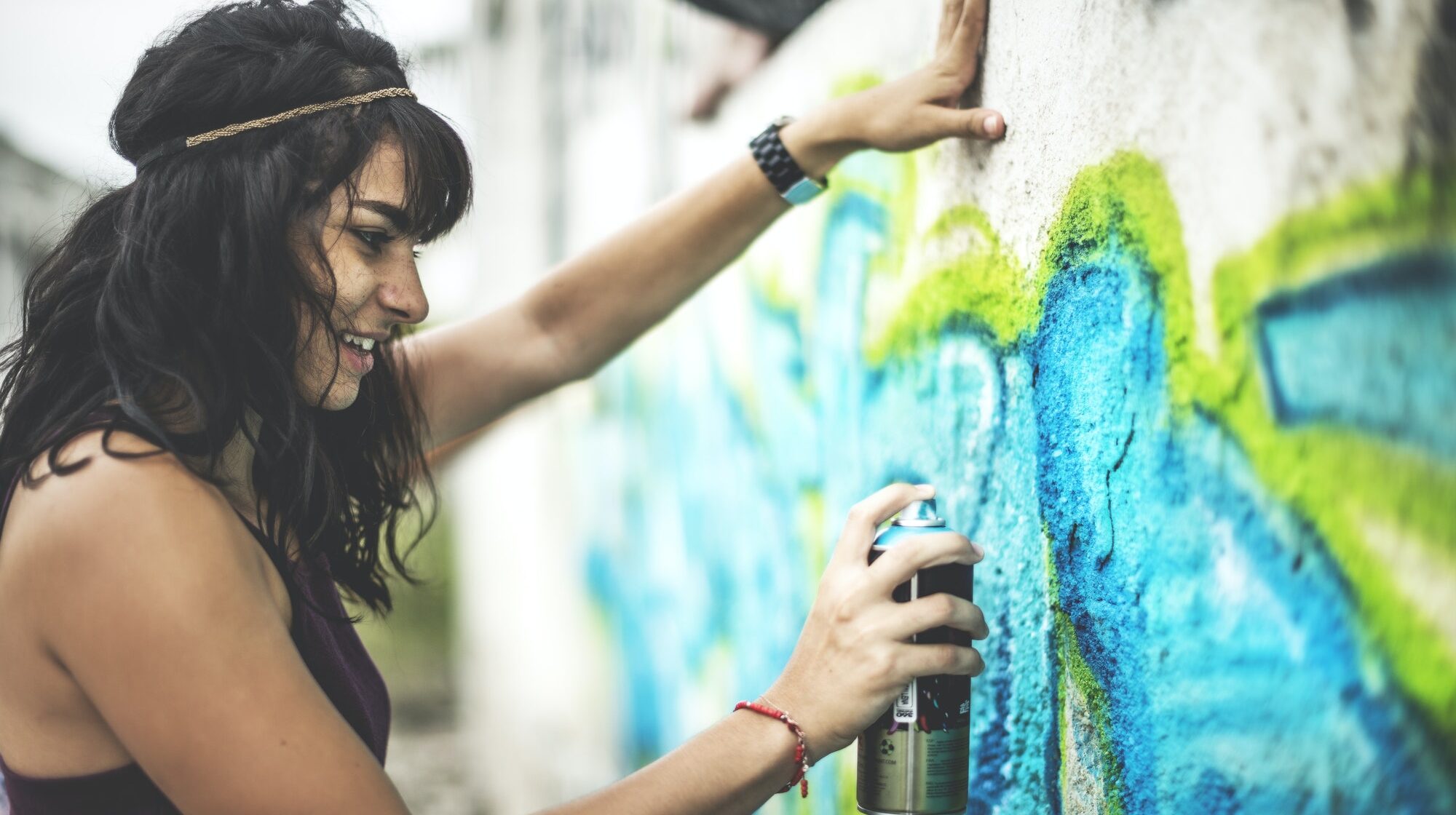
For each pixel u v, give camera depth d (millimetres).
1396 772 906
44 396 1263
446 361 1779
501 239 6273
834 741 1231
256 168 1214
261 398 1241
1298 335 1009
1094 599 1348
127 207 1259
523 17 5664
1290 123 1018
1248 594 1073
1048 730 1479
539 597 5406
